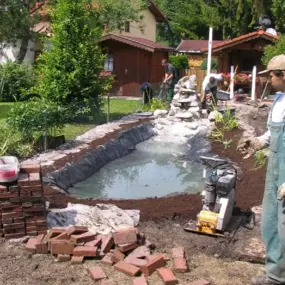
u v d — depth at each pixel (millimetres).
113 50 22484
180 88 13148
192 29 44125
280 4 28984
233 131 11031
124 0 18703
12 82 19500
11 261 4305
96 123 13055
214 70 24688
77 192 7418
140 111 15266
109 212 5211
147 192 7625
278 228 3645
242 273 4219
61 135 9992
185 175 8773
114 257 4301
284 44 16297
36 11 19594
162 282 4016
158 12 30297
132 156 10398
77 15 12789
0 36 18516
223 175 5133
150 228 5074
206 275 4156
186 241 4797
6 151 8531
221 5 40469
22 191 4645
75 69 12555
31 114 9188
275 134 3615
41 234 4734
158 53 23641
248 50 20422
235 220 5301
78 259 4297
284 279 3793
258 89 18625
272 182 3711
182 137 12266
